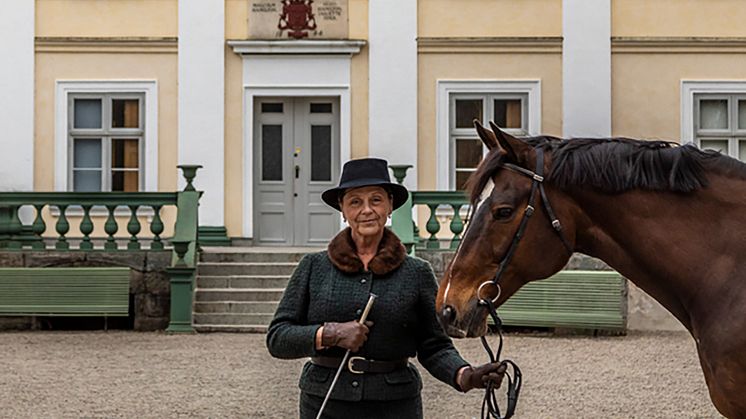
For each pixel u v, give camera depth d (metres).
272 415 8.75
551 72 18.39
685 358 11.81
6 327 14.39
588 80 18.33
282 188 18.62
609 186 4.36
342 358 4.62
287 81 18.39
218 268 15.05
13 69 18.31
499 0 18.42
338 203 4.82
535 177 4.34
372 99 18.36
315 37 18.39
